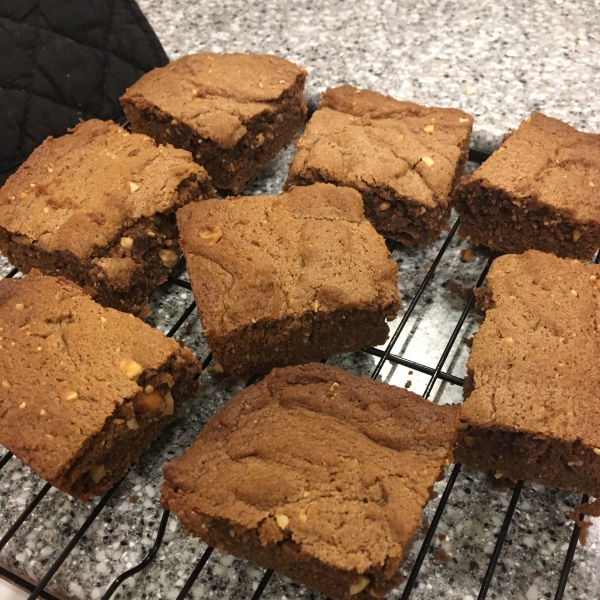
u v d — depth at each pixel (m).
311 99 0.27
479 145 0.25
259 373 0.20
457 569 0.16
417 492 0.15
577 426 0.16
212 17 0.31
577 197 0.20
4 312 0.18
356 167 0.22
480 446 0.17
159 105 0.24
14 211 0.21
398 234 0.23
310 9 0.32
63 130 0.26
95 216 0.20
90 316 0.18
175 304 0.22
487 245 0.22
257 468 0.15
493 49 0.29
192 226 0.20
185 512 0.15
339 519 0.14
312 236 0.19
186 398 0.19
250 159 0.25
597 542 0.16
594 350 0.17
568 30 0.29
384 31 0.30
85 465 0.16
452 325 0.21
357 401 0.16
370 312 0.18
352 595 0.15
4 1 0.24
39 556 0.16
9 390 0.17
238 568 0.16
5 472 0.18
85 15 0.26
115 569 0.16
